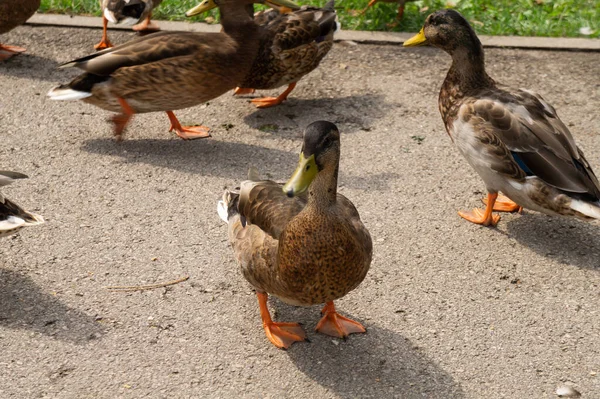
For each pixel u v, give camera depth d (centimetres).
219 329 212
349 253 198
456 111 238
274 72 276
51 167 252
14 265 223
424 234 237
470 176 256
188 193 246
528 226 241
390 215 242
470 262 229
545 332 213
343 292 202
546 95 288
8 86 282
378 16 320
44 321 211
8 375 201
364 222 239
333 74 297
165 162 256
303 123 274
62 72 290
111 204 241
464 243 235
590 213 226
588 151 264
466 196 249
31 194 243
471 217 241
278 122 275
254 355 207
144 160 256
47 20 312
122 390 199
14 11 287
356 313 216
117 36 308
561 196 228
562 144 231
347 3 325
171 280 222
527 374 205
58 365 203
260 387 201
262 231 204
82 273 222
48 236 231
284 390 201
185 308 216
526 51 310
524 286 224
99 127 268
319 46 281
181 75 255
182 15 317
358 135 269
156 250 229
